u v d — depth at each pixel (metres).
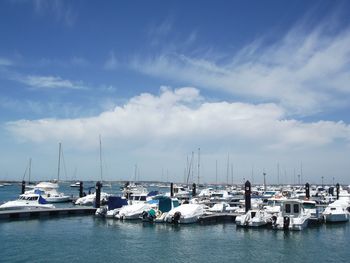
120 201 60.66
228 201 78.94
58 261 33.03
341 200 75.88
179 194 96.50
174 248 38.50
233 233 46.72
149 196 69.06
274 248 39.00
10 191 167.00
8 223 53.12
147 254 35.97
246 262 33.72
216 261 33.91
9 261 32.72
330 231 48.84
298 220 47.91
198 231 48.09
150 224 52.91
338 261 34.25
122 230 48.38
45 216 60.25
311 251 37.84
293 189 135.50
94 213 64.81
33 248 37.59
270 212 52.97
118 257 34.75
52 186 96.69
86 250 37.16
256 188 137.50
